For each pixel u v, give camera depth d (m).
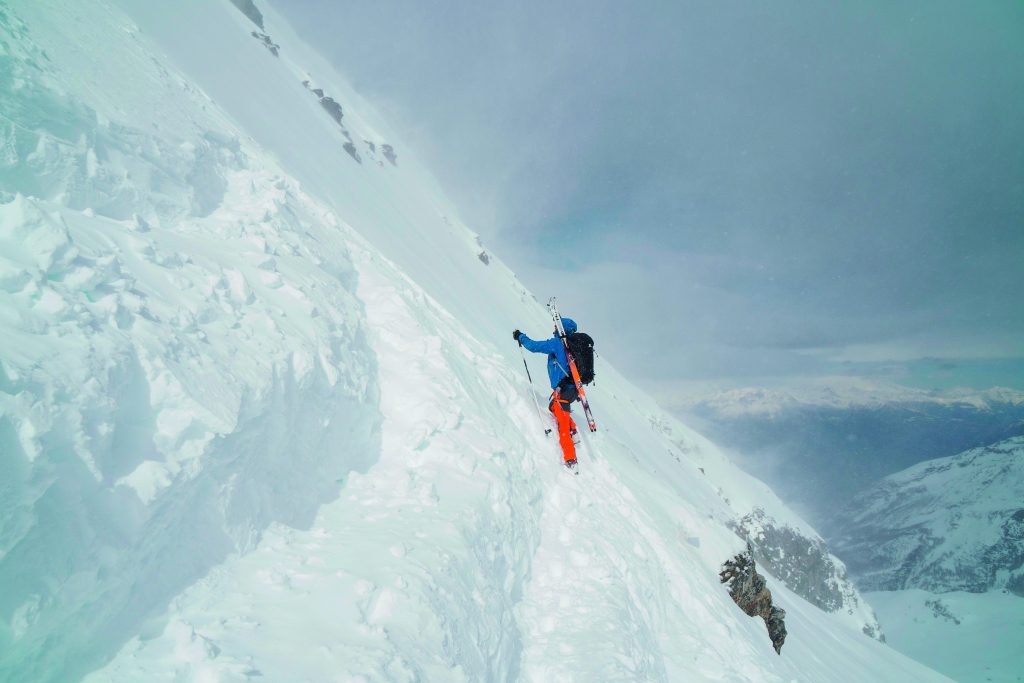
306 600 2.54
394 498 3.70
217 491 2.62
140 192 3.65
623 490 7.02
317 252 5.16
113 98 4.07
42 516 1.81
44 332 2.01
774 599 15.45
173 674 1.96
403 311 5.49
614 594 4.66
